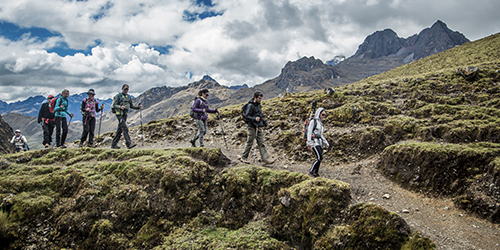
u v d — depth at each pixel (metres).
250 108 8.83
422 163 7.45
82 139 11.70
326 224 6.14
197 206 7.66
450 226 5.85
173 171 8.15
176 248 6.61
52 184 8.65
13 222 7.43
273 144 11.61
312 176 7.61
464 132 8.35
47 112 11.65
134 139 14.59
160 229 7.24
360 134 10.07
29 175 9.00
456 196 6.59
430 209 6.50
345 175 8.55
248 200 7.54
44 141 11.58
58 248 7.16
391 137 9.73
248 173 8.05
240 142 12.55
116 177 8.69
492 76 12.90
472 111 9.75
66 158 10.45
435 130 9.08
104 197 7.99
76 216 7.57
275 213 6.91
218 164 9.01
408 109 11.74
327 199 6.38
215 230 7.17
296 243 6.44
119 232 7.29
